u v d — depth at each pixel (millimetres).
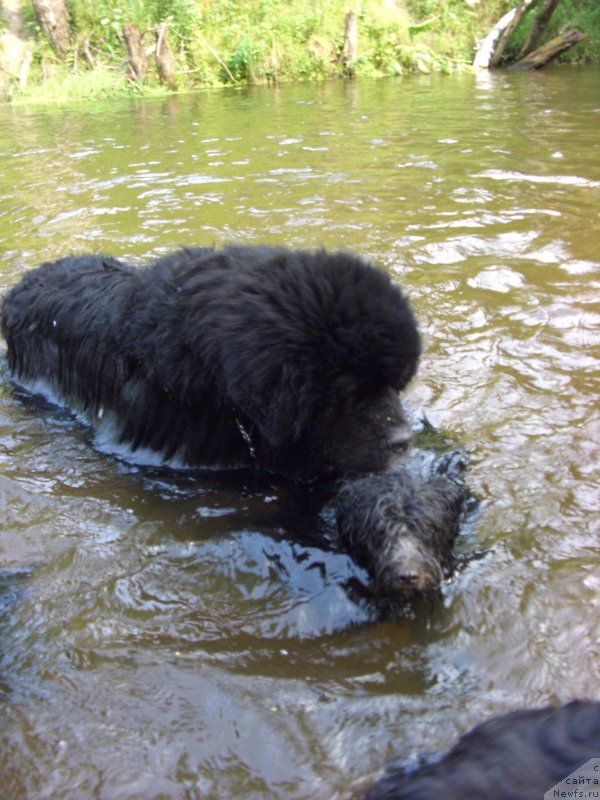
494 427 1610
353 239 2682
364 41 7934
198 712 1011
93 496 1521
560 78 6758
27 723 1003
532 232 2686
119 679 1068
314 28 7848
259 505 1485
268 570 1282
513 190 3184
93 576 1275
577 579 1192
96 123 5297
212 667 1086
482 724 948
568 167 3480
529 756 840
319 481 1556
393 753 937
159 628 1165
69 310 1903
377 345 1429
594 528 1308
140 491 1543
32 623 1178
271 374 1422
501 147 3941
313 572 1271
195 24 7586
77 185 3561
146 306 1666
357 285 1457
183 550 1338
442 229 2752
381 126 4672
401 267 2430
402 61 7891
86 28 7547
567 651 1065
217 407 1572
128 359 1704
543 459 1495
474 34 8391
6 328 2096
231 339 1469
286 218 2936
